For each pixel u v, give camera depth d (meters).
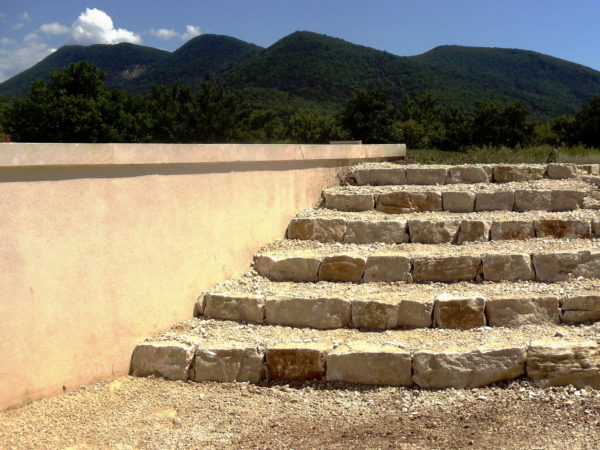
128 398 4.14
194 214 5.19
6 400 3.69
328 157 7.53
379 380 4.16
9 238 3.68
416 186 7.52
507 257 5.25
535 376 3.94
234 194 5.69
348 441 3.43
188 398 4.14
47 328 3.93
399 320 4.79
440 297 4.79
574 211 6.49
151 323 4.74
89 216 4.22
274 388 4.26
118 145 4.36
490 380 4.00
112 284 4.40
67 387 4.07
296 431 3.62
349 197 7.10
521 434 3.35
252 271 5.80
